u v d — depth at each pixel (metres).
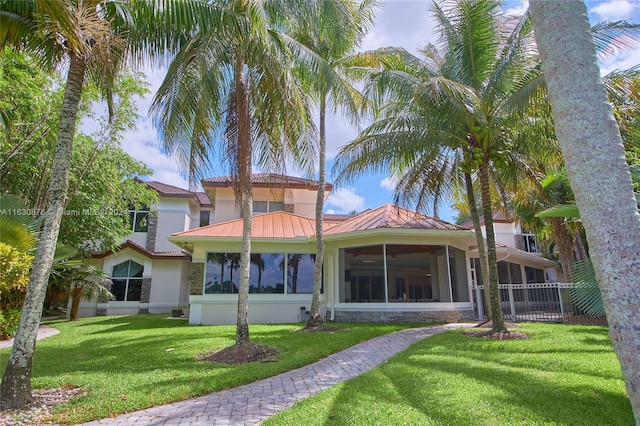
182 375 6.67
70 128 6.07
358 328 12.44
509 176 12.02
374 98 11.90
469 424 4.16
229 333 11.76
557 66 3.18
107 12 6.70
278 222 18.14
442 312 14.87
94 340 11.05
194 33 8.33
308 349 8.78
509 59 9.97
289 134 9.12
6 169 14.51
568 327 11.58
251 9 6.88
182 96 8.23
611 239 2.75
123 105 16.86
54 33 5.95
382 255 15.20
